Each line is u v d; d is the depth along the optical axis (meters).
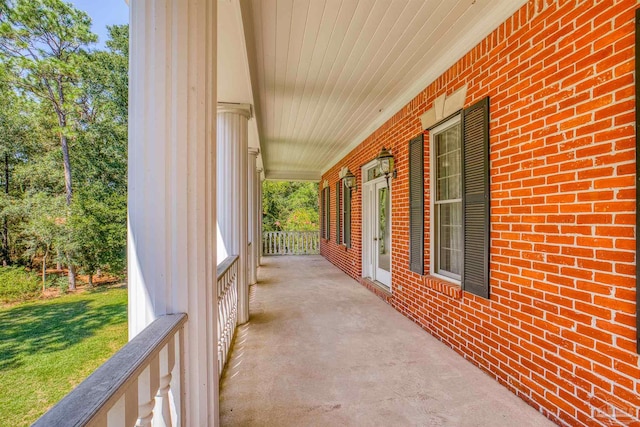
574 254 1.86
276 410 2.09
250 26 2.51
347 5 2.33
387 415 2.04
